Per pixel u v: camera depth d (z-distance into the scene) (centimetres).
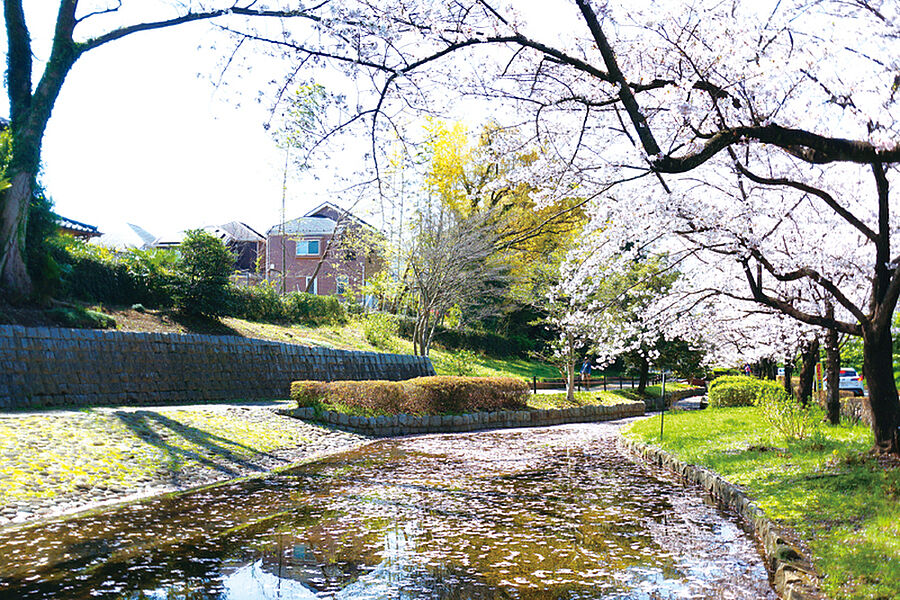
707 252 1022
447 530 703
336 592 510
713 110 684
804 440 1078
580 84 731
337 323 2648
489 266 2373
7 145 1370
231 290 2227
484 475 1058
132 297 1861
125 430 1073
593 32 577
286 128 721
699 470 962
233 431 1247
